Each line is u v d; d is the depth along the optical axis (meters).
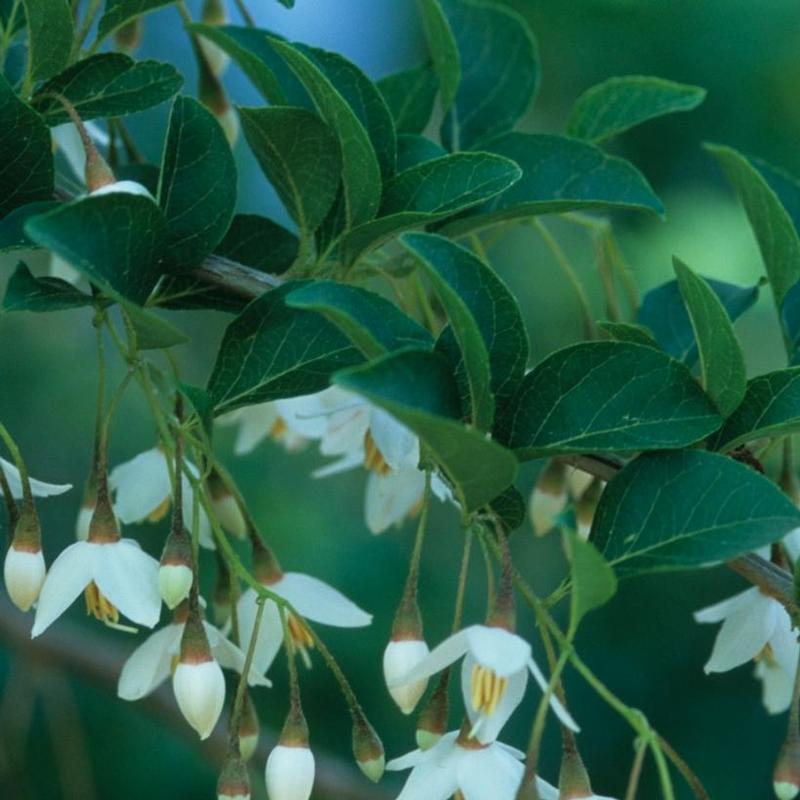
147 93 1.06
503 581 1.00
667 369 1.01
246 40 1.11
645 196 1.08
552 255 1.60
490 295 1.01
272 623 1.08
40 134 1.03
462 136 1.15
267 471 1.64
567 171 1.09
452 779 1.02
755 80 1.55
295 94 1.10
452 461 0.99
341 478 1.66
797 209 1.14
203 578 1.54
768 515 1.00
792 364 1.09
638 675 1.62
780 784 1.04
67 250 1.00
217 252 1.09
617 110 1.15
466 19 1.15
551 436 1.01
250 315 1.04
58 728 1.39
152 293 1.06
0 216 1.04
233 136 1.15
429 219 1.05
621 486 1.01
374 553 1.62
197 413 1.02
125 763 1.63
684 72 1.56
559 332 1.60
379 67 1.67
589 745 1.62
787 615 1.07
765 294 1.62
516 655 1.00
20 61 1.10
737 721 1.62
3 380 1.64
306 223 1.08
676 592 1.63
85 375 1.66
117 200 1.00
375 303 1.00
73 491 1.65
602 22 1.57
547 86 1.59
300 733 1.04
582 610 0.98
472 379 1.00
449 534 1.64
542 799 1.03
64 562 1.04
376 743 1.04
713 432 1.02
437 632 1.60
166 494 1.10
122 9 1.07
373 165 1.05
